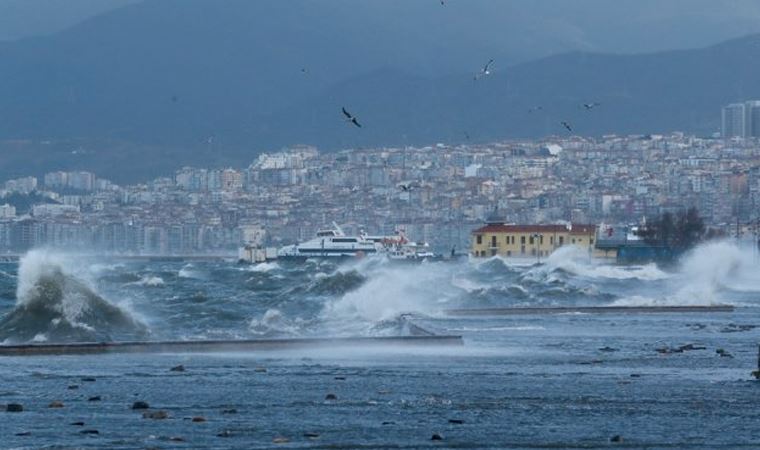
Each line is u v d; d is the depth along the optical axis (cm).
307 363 15375
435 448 9675
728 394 12688
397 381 13538
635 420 11025
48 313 18375
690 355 16762
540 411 11469
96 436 9956
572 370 14788
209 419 10856
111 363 15250
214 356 16200
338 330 19962
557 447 9775
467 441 9950
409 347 17475
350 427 10494
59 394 12338
